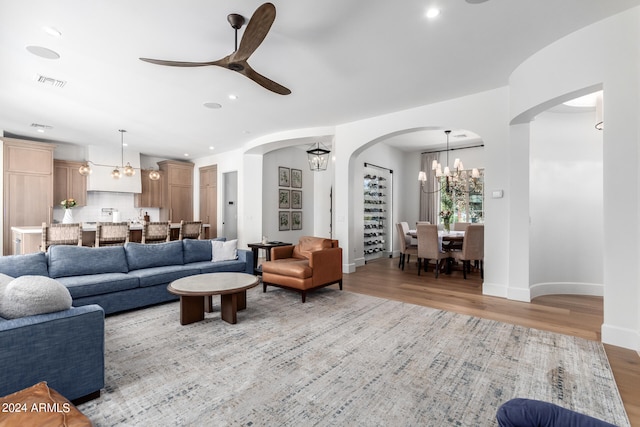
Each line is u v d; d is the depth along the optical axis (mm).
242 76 3660
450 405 1834
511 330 2986
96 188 7285
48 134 6328
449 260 5859
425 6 2445
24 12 2469
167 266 4219
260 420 1700
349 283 5004
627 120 2604
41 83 3840
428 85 3984
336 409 1796
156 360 2379
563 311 3568
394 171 8281
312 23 2650
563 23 2736
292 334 2879
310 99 4434
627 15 2588
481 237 5340
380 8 2463
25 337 1660
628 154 2602
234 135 6484
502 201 4133
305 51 3121
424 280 5242
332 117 5301
